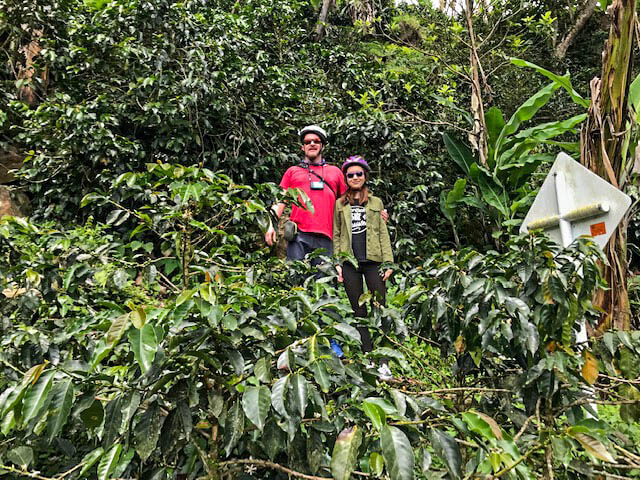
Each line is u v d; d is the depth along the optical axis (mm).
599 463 1296
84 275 1429
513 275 1479
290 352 1018
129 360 1166
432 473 1118
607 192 1894
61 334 1366
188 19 5148
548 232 2133
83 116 4699
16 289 1550
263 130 5832
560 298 1308
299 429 1117
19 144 5797
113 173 4957
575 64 10164
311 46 7023
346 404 1177
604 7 2822
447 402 1305
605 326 2498
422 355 2146
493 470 1053
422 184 5859
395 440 921
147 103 4914
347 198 3031
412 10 10477
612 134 2707
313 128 3236
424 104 6547
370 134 5645
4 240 1524
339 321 1252
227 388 1087
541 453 1280
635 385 1432
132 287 1674
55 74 5449
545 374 1358
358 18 9789
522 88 7590
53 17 5309
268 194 1618
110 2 5289
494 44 7109
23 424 964
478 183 5145
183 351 1026
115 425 977
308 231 3043
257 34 6320
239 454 1235
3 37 5922
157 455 1171
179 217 1329
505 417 1629
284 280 1750
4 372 1343
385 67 7586
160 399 1115
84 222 5086
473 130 5629
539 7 9195
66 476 1232
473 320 1475
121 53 5082
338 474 924
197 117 5195
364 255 2930
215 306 1009
